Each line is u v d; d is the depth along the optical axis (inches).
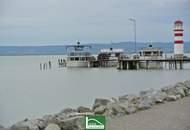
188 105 677.3
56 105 1775.3
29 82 3518.7
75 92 2514.8
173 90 863.1
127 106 635.5
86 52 5492.1
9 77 4254.4
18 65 7869.1
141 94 901.2
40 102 1946.4
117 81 3560.5
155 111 615.8
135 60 4810.5
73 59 5497.1
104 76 4217.5
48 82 3513.8
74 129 493.7
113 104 668.1
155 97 736.3
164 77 3917.3
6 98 2219.5
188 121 509.7
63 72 5004.9
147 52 4788.4
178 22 4463.6
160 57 4714.6
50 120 542.0
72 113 637.9
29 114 1472.7
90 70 5142.7
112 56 5452.8
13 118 1343.5
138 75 4222.4
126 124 506.0
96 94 2353.6
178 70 4766.2
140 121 526.0
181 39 4557.1
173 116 556.4
